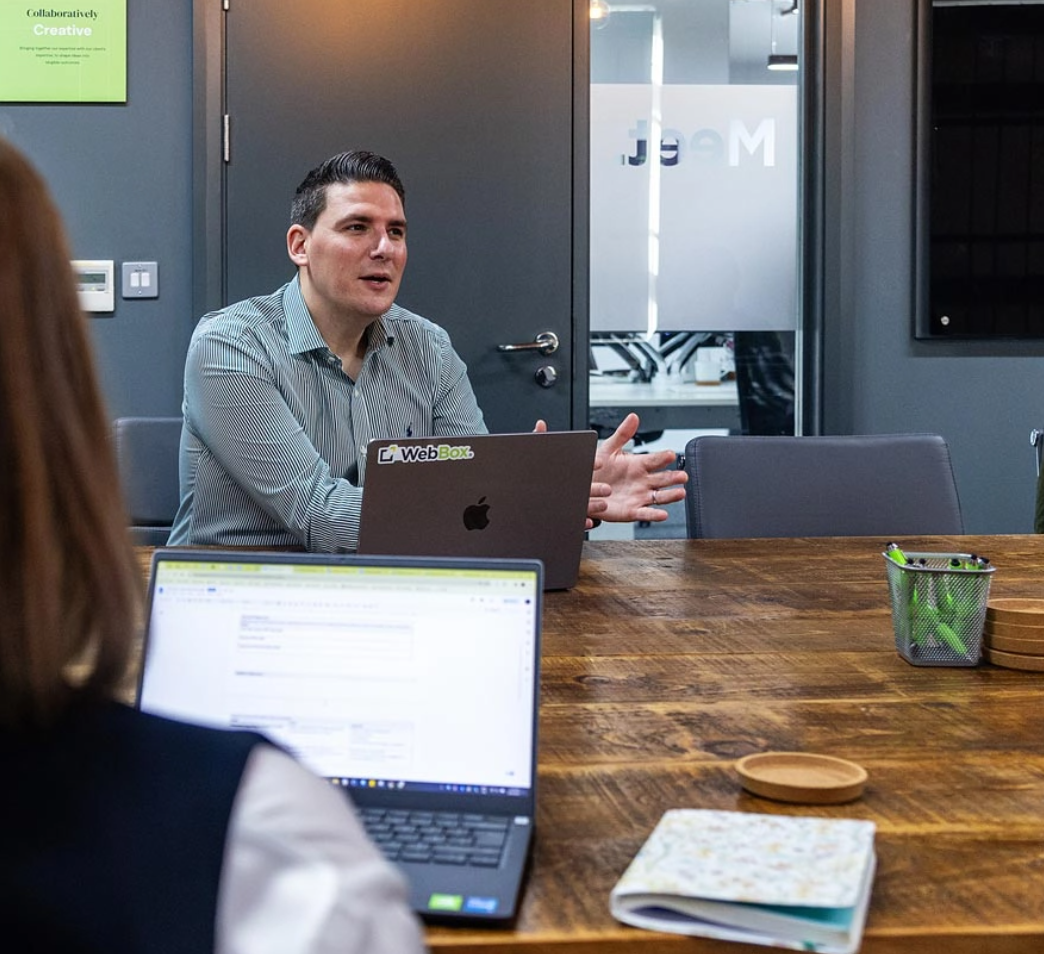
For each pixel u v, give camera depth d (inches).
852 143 154.1
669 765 45.0
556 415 153.2
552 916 33.0
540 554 74.7
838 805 40.9
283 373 96.2
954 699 53.7
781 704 52.8
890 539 97.0
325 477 90.9
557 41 149.9
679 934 31.9
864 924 32.2
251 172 146.9
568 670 58.2
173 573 40.8
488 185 150.3
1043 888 34.6
